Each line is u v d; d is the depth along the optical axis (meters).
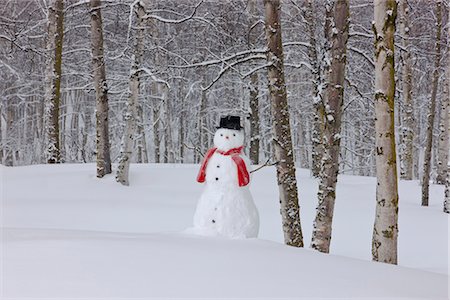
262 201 13.29
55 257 3.81
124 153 14.66
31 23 22.44
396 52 17.73
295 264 4.13
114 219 10.80
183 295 3.01
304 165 29.14
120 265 3.65
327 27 12.46
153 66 22.00
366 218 11.45
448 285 3.92
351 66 16.97
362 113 24.02
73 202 12.35
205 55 21.88
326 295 3.21
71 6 16.38
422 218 11.54
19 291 2.94
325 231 7.24
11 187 13.81
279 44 7.64
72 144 31.98
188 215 11.29
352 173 30.95
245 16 18.31
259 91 23.69
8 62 24.09
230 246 4.82
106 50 21.95
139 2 14.55
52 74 17.80
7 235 4.95
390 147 5.79
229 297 3.03
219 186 6.06
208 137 31.88
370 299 3.19
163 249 4.32
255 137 21.59
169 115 27.45
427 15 20.08
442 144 17.70
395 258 5.78
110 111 28.81
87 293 2.95
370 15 17.91
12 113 29.36
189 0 20.34
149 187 14.66
